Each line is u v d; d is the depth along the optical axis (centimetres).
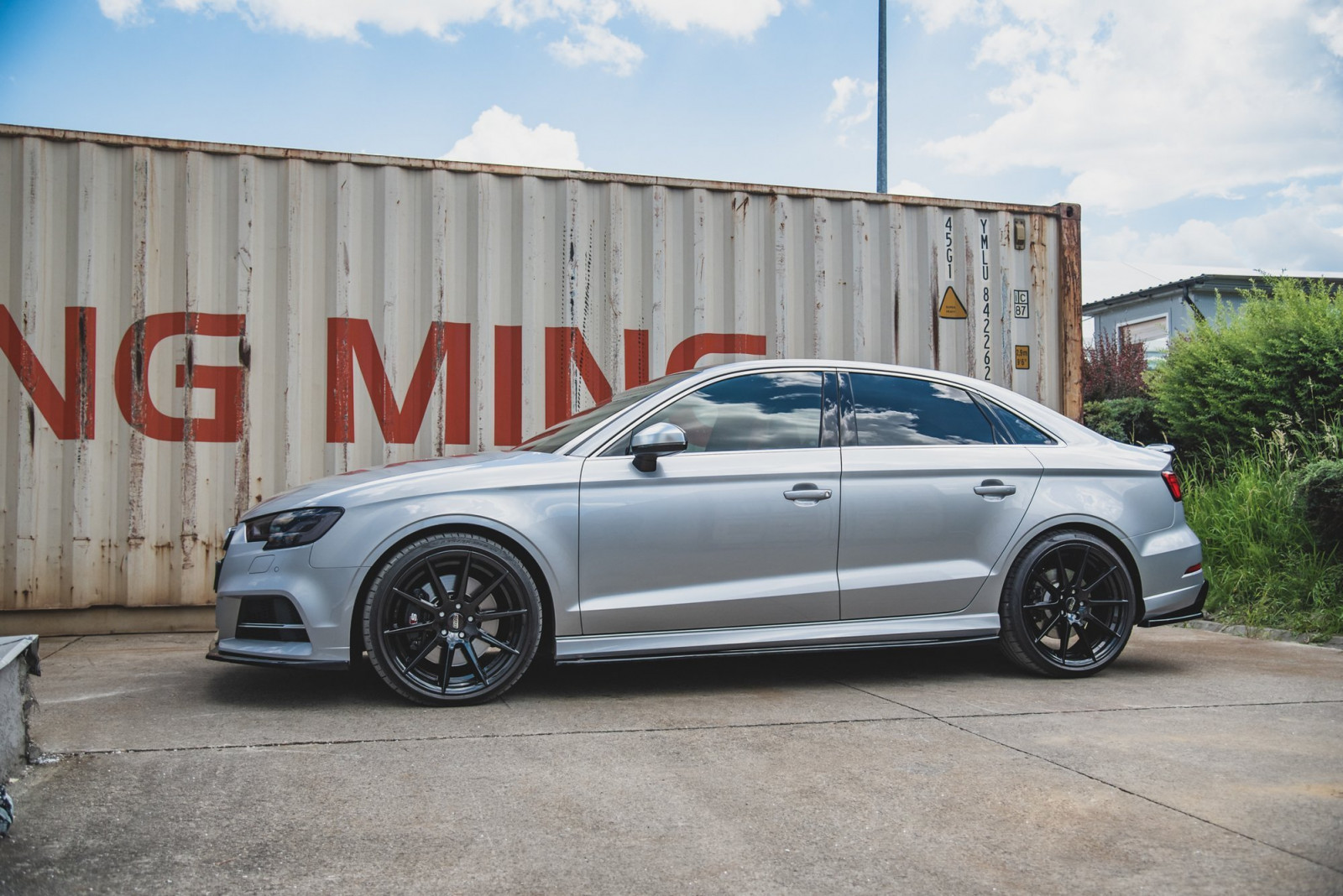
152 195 613
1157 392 1145
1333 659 541
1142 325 2148
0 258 595
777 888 232
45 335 599
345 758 331
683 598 431
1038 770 321
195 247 617
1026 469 476
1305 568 678
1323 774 316
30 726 326
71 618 602
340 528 402
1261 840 259
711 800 292
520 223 661
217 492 620
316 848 253
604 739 359
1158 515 491
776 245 700
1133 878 236
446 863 245
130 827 265
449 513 408
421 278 646
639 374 678
